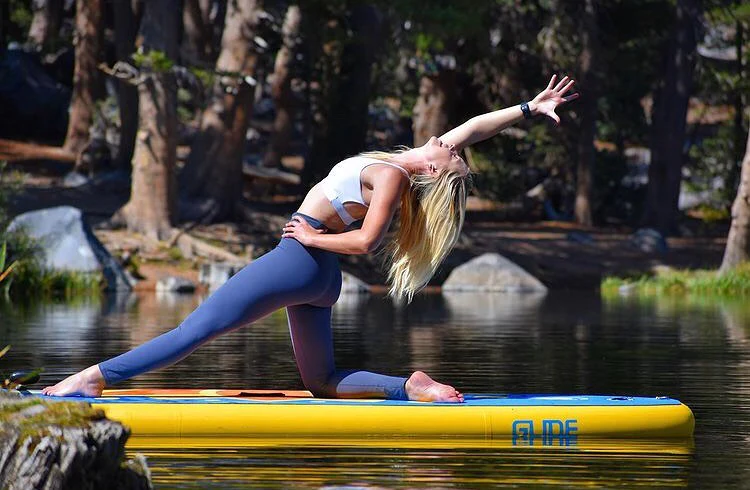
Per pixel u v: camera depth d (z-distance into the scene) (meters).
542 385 15.71
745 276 51.09
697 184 80.69
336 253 12.39
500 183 74.25
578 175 74.50
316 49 60.31
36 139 78.88
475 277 52.25
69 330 24.50
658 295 48.41
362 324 28.69
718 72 71.62
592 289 55.47
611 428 11.54
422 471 9.66
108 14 86.94
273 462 9.95
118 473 7.42
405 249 12.40
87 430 7.21
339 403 11.60
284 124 74.06
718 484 9.25
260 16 54.16
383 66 73.12
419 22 51.34
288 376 16.66
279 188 73.12
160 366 11.85
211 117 55.34
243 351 20.89
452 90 62.53
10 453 7.11
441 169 12.22
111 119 72.00
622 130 82.75
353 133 66.69
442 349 21.39
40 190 60.91
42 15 83.38
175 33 52.28
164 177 51.97
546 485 9.15
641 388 15.51
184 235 51.41
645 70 80.81
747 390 15.36
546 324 29.03
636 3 74.50
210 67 53.44
